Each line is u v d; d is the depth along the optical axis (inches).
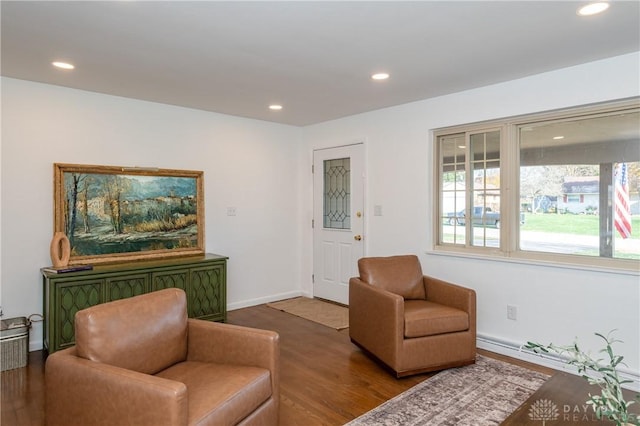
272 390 81.5
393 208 169.8
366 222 180.7
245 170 192.5
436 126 153.3
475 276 143.1
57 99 140.0
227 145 185.8
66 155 142.3
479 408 98.3
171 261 154.2
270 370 81.5
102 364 69.2
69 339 128.4
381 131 173.9
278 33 95.1
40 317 137.4
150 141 161.9
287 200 210.4
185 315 90.4
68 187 142.6
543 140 132.1
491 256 138.9
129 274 140.1
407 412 96.9
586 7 82.7
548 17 87.4
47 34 95.5
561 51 107.2
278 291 206.8
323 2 80.0
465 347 121.7
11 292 132.3
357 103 163.3
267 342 82.0
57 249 134.7
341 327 162.9
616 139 117.4
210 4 80.8
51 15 85.4
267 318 175.2
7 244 131.4
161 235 164.6
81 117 145.1
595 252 121.6
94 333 72.0
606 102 114.5
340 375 118.4
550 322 125.0
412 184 162.2
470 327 122.6
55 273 126.0
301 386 111.4
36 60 113.7
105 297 135.3
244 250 193.0
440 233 159.0
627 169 115.6
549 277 125.3
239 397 71.5
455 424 91.4
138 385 62.5
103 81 134.0
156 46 103.0
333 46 103.3
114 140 152.8
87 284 132.0
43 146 137.6
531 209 135.1
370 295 127.4
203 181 176.9
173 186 167.9
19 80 132.5
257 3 80.4
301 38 98.1
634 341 109.7
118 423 64.3
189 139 173.2
